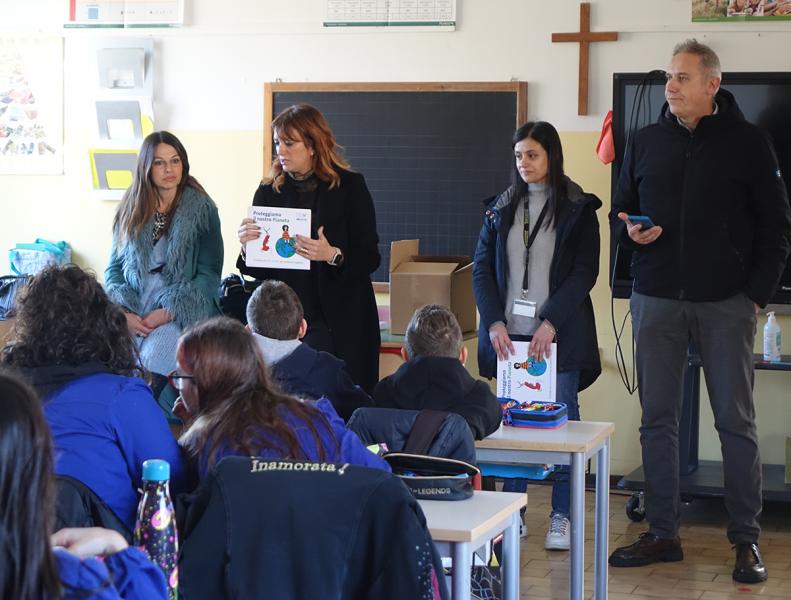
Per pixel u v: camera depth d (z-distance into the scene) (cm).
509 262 441
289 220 398
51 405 217
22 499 125
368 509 188
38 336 220
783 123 521
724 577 427
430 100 574
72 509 208
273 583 187
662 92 527
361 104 581
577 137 561
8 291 542
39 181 618
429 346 319
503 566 259
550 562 452
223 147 599
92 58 609
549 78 563
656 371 432
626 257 544
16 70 615
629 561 439
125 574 146
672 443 439
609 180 559
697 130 419
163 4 600
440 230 577
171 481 222
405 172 579
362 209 417
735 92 526
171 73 602
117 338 227
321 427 232
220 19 596
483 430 315
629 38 552
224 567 188
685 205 419
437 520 237
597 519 365
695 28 543
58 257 606
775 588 415
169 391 413
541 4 561
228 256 602
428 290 490
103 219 613
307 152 410
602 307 562
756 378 548
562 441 326
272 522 188
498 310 434
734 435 425
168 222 427
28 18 614
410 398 315
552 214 434
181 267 422
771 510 534
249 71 595
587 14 553
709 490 499
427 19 572
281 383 314
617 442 566
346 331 411
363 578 189
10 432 124
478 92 568
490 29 568
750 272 419
